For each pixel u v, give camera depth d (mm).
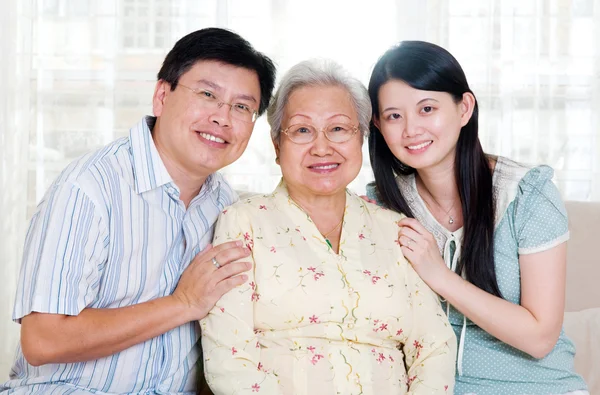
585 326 2254
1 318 3553
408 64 1860
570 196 3613
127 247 1691
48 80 3584
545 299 1827
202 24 3592
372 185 2145
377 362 1738
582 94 3602
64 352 1580
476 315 1804
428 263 1828
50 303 1567
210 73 1736
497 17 3584
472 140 1924
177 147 1749
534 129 3605
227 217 1817
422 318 1812
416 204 2029
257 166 3570
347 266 1780
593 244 2422
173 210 1782
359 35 3586
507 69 3582
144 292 1724
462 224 1980
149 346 1701
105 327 1596
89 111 3594
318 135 1807
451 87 1861
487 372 1878
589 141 3600
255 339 1699
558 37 3596
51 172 3605
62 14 3576
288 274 1735
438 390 1732
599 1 3568
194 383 1814
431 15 3596
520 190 1885
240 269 1688
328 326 1728
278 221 1829
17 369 1789
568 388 1867
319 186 1812
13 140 3574
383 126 1936
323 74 1848
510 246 1878
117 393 1684
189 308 1662
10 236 3582
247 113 1786
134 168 1748
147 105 3602
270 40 3582
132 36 3588
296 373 1684
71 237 1600
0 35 3539
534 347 1809
